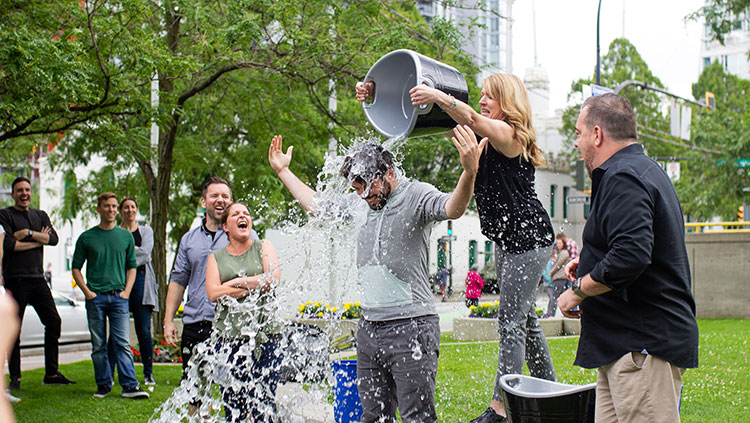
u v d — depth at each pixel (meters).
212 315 4.75
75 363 9.12
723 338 10.10
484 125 3.46
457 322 9.95
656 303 2.75
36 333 12.77
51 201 22.59
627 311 2.79
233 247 4.47
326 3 8.93
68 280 33.19
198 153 12.66
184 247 5.01
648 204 2.71
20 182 6.91
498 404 4.05
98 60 7.11
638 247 2.65
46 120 7.00
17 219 6.90
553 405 3.16
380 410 3.47
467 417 4.63
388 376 3.48
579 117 3.07
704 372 6.84
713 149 22.38
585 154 3.04
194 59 8.38
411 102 3.52
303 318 4.36
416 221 3.32
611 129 2.94
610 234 2.74
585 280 2.81
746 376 6.61
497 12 9.75
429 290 3.42
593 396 3.12
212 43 8.52
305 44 8.88
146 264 7.22
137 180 14.38
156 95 9.09
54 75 6.20
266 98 11.56
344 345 5.97
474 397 5.30
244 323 4.30
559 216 34.75
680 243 2.80
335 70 9.61
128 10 7.48
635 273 2.66
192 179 14.60
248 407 4.34
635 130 2.97
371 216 3.45
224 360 4.33
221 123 13.12
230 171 13.31
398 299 3.32
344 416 4.48
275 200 12.17
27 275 6.92
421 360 3.29
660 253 2.76
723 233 15.16
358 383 3.52
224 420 4.42
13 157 13.51
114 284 6.49
